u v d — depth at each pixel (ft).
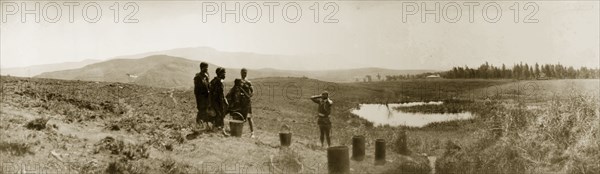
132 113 36.55
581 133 33.35
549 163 31.89
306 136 39.75
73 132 28.09
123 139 28.40
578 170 30.04
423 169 31.55
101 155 24.93
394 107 54.54
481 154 34.01
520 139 35.12
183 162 26.73
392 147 37.19
